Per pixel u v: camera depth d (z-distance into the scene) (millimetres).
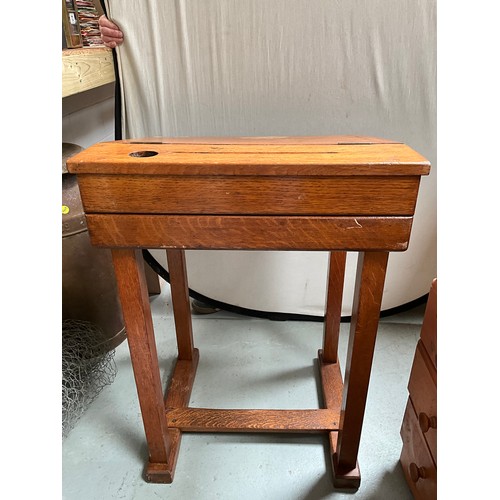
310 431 942
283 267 1291
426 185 1139
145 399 791
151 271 1435
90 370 1071
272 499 833
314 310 1346
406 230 604
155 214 608
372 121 1053
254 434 973
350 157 592
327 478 874
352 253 1254
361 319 685
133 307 701
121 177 585
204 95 1055
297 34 975
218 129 1091
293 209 595
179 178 582
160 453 859
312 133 1075
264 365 1181
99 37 1266
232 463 907
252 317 1386
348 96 1030
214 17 971
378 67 993
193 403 1059
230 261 1297
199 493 848
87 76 1013
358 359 718
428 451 734
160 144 705
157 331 1315
